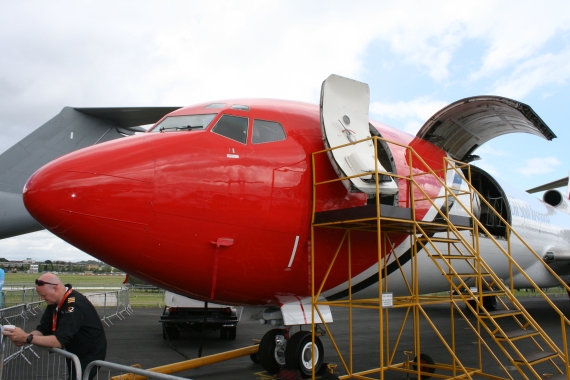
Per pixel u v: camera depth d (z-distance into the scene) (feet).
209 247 19.11
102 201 17.03
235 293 21.11
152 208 17.83
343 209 19.94
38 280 15.14
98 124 40.19
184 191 18.43
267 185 20.21
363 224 21.13
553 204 56.75
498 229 36.91
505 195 37.40
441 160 29.35
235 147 20.43
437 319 56.44
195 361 22.98
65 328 14.83
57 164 17.56
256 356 28.07
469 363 29.73
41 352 32.12
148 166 18.19
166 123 22.72
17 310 53.31
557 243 47.57
